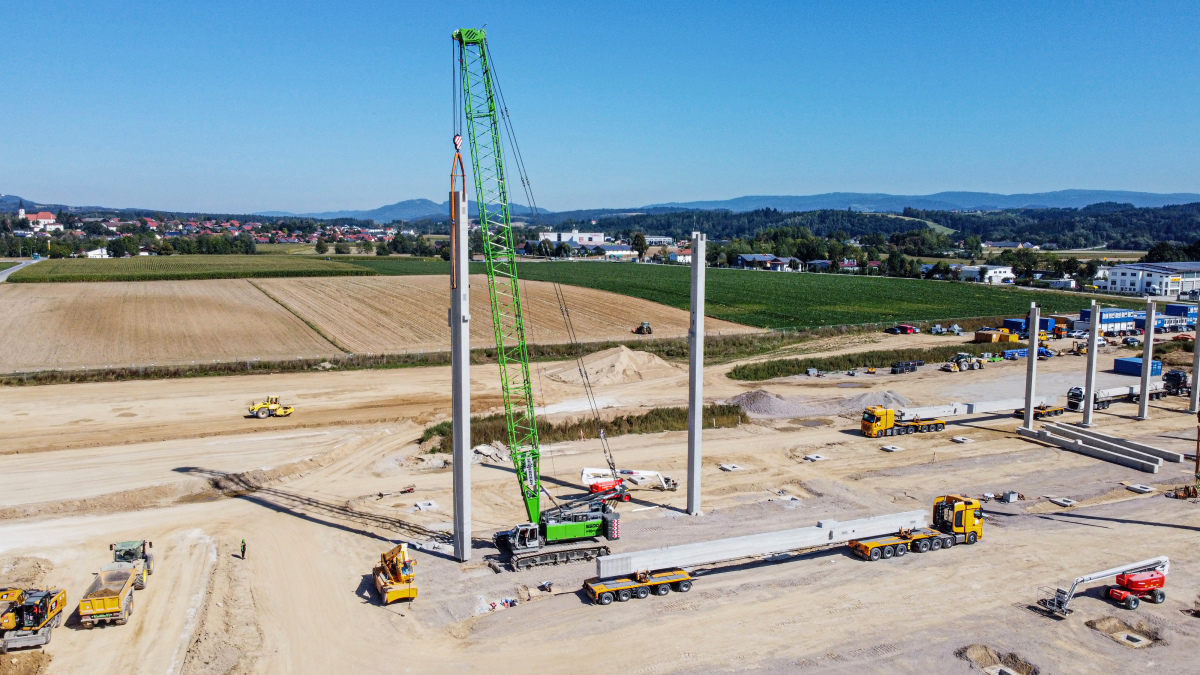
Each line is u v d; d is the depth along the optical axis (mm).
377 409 72000
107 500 48156
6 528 44344
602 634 33469
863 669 30828
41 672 30328
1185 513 47719
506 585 37969
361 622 34500
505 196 41750
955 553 41812
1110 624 34406
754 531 44438
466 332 38375
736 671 30719
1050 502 49781
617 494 50031
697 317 45438
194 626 33875
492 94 40438
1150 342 69812
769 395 75000
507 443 62188
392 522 46156
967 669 30922
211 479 52031
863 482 53531
